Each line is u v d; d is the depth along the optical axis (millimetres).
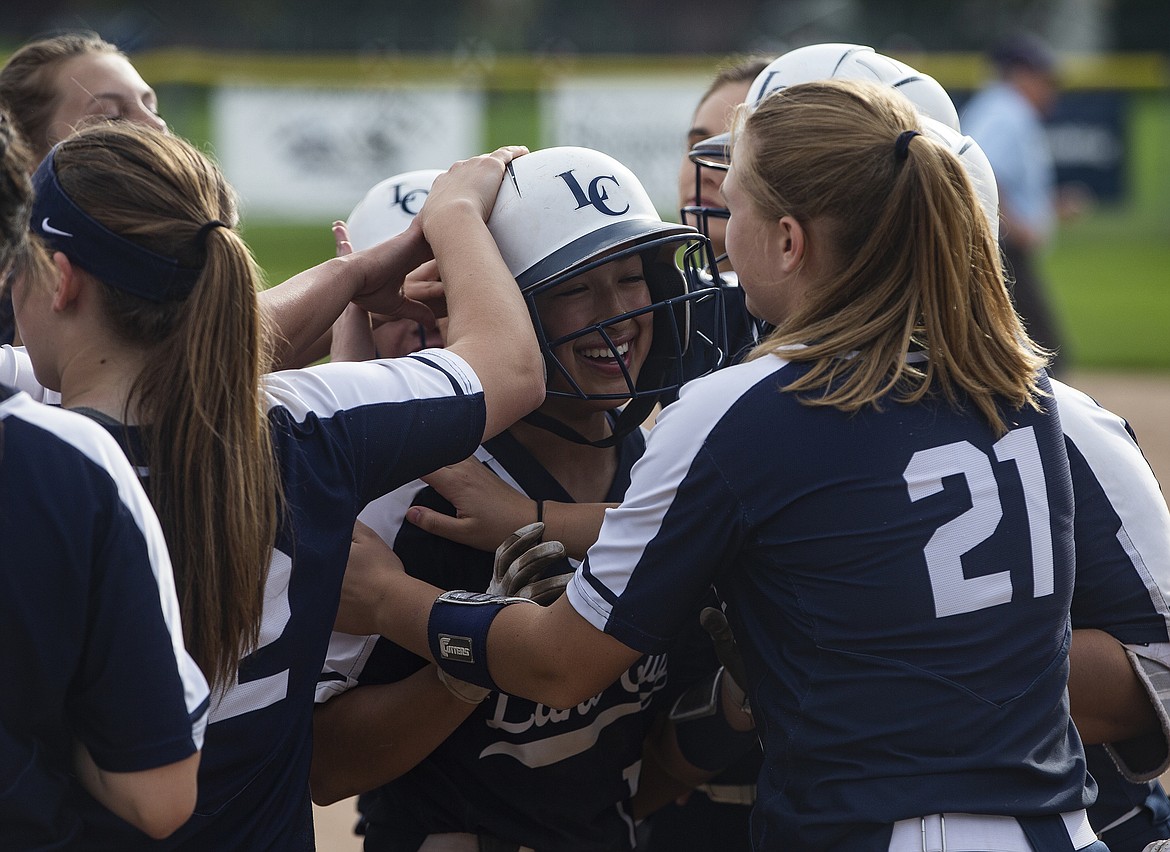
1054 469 6438
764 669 6309
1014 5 93812
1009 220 28203
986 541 6125
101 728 5070
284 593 5855
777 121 6496
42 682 4961
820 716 6016
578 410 7875
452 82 55719
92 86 10367
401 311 8156
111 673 5020
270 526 5695
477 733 7438
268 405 5969
